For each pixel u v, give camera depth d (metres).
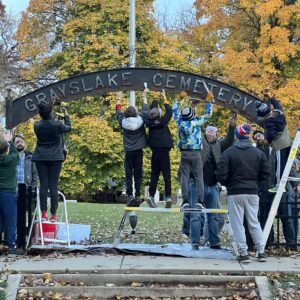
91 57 29.09
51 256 9.23
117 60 28.55
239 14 27.33
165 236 12.84
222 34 28.94
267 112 9.95
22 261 8.79
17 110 11.09
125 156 10.22
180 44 30.33
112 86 11.11
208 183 9.95
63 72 29.34
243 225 9.55
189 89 11.14
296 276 8.04
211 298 7.54
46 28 32.44
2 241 9.92
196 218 9.79
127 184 10.20
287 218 9.65
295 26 26.62
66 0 31.81
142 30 29.56
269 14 24.91
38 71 31.45
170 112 9.95
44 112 9.92
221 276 7.92
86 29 29.97
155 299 7.53
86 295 7.57
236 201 8.82
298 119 24.41
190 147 9.54
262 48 25.23
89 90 11.12
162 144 9.94
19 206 9.93
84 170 28.34
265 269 8.21
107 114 28.48
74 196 30.75
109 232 13.47
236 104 11.13
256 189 8.85
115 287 7.66
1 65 32.50
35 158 10.01
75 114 29.06
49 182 10.15
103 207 20.89
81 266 8.34
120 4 30.06
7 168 9.42
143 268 8.18
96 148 27.75
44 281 7.85
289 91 23.97
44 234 10.30
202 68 27.61
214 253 9.41
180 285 7.84
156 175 10.02
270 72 25.08
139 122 9.98
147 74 11.13
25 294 7.40
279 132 9.55
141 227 14.72
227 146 10.03
